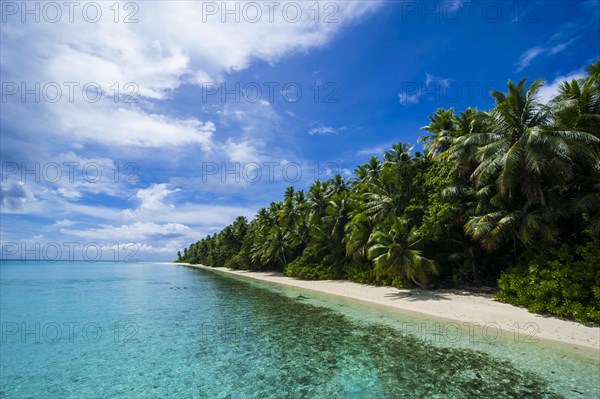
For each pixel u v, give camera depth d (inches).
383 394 360.5
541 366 426.3
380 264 999.0
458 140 916.0
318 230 1748.3
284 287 1461.6
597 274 577.3
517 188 832.3
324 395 362.9
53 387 399.5
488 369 423.5
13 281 2162.9
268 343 568.7
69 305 1059.3
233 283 1780.3
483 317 671.8
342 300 1002.7
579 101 707.4
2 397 372.5
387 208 1213.1
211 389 385.7
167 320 785.6
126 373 441.1
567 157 673.0
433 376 406.9
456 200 954.1
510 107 791.1
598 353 462.3
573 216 761.6
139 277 2591.0
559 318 619.5
